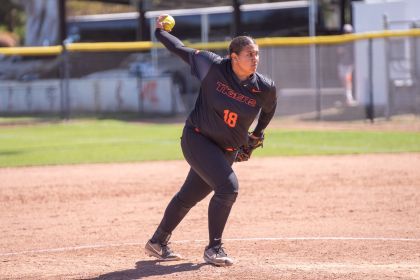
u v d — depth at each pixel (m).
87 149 53.72
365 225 27.33
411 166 41.91
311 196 33.69
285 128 66.50
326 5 82.44
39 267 21.48
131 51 88.44
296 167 42.62
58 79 86.38
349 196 33.53
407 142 53.62
